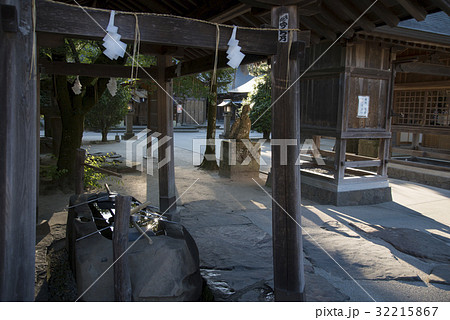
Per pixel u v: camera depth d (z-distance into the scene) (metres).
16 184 2.14
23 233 2.18
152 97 8.02
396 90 11.14
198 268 3.25
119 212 2.68
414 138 11.74
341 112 6.79
